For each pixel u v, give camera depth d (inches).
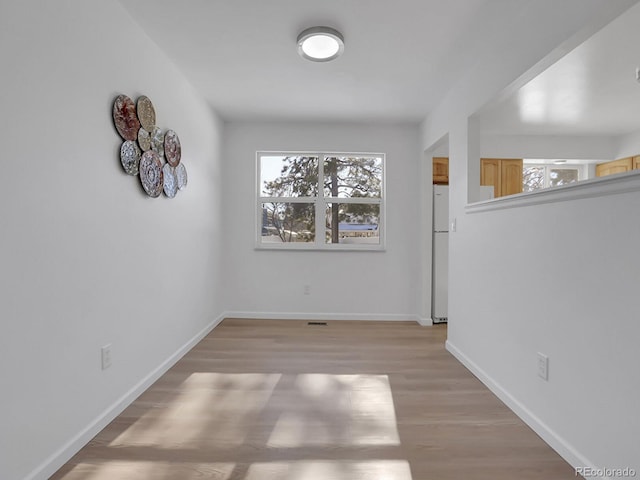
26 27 53.5
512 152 177.3
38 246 56.2
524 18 77.6
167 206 103.1
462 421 76.2
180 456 63.4
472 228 104.3
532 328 74.2
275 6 78.9
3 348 50.1
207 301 140.4
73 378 64.1
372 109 143.7
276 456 63.7
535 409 72.9
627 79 109.9
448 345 122.3
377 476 58.7
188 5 78.5
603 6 55.6
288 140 162.9
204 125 134.6
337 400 85.4
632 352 50.5
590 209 58.3
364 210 169.3
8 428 50.9
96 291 70.7
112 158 75.9
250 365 107.3
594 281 57.5
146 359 91.1
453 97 120.1
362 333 142.6
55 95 59.5
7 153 50.6
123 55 79.7
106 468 60.1
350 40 92.4
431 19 83.0
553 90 119.1
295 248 165.3
